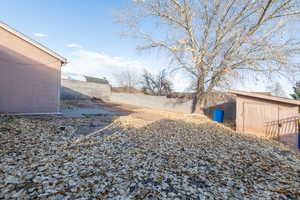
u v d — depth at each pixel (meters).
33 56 7.30
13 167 2.70
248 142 5.85
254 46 9.10
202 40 11.02
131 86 33.94
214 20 10.34
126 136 5.37
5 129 4.76
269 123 7.58
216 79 10.28
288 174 3.19
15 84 6.89
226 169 3.29
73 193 2.13
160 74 26.28
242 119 8.23
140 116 10.50
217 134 6.82
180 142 5.14
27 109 7.17
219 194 2.35
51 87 7.83
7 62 6.70
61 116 7.73
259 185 2.69
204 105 13.24
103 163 3.18
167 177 2.78
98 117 8.51
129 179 2.62
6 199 1.92
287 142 7.05
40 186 2.23
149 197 2.17
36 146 3.80
